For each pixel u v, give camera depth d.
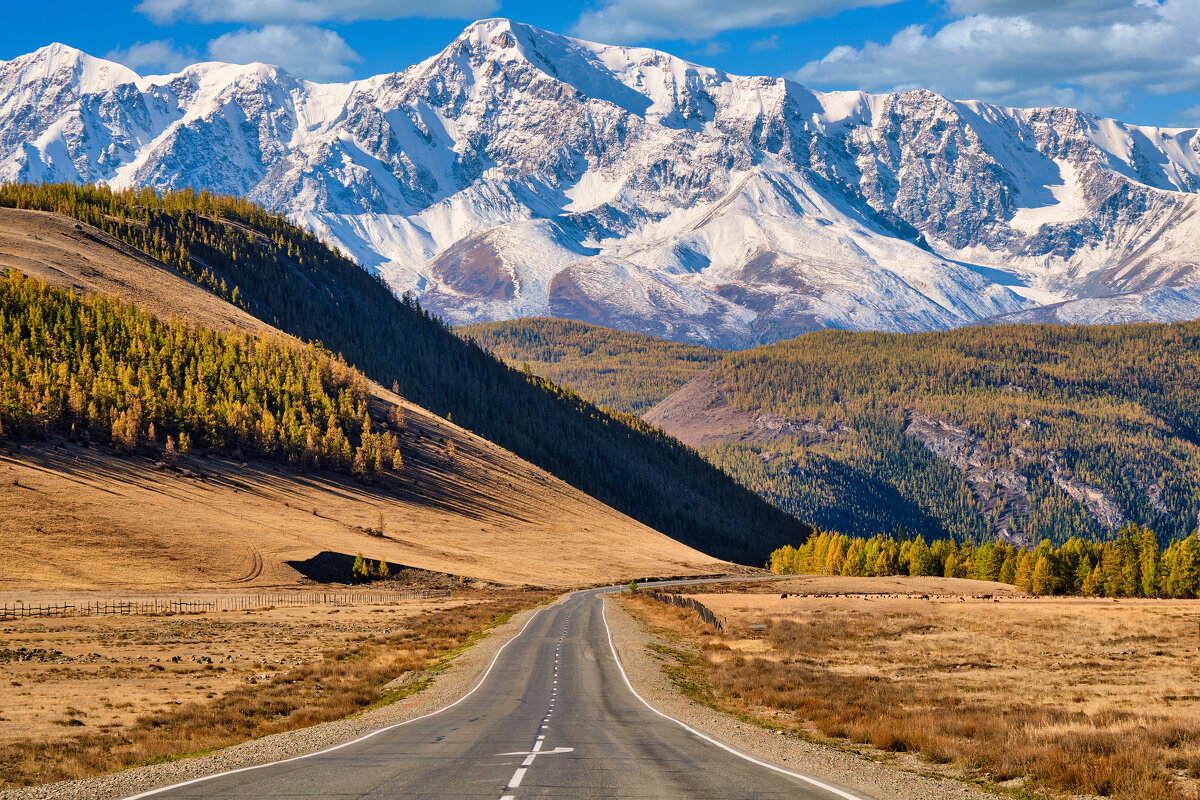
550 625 72.62
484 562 149.50
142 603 88.12
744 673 46.12
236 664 51.62
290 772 20.73
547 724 29.12
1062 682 44.66
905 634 69.94
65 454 130.50
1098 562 147.38
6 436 128.75
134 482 130.62
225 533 121.75
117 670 48.12
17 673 46.00
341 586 115.38
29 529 104.81
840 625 75.62
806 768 22.05
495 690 39.16
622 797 17.98
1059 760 21.44
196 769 21.94
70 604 84.06
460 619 80.94
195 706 36.03
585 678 43.09
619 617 81.56
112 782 20.47
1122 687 42.47
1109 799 19.48
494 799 17.75
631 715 31.73
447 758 22.53
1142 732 25.61
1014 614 81.25
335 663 51.56
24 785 22.50
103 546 106.38
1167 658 54.47
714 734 27.75
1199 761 21.06
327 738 26.91
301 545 125.12
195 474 143.00
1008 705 36.03
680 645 61.69
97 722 33.53
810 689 40.41
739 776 20.30
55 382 141.75
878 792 19.28
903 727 28.09
